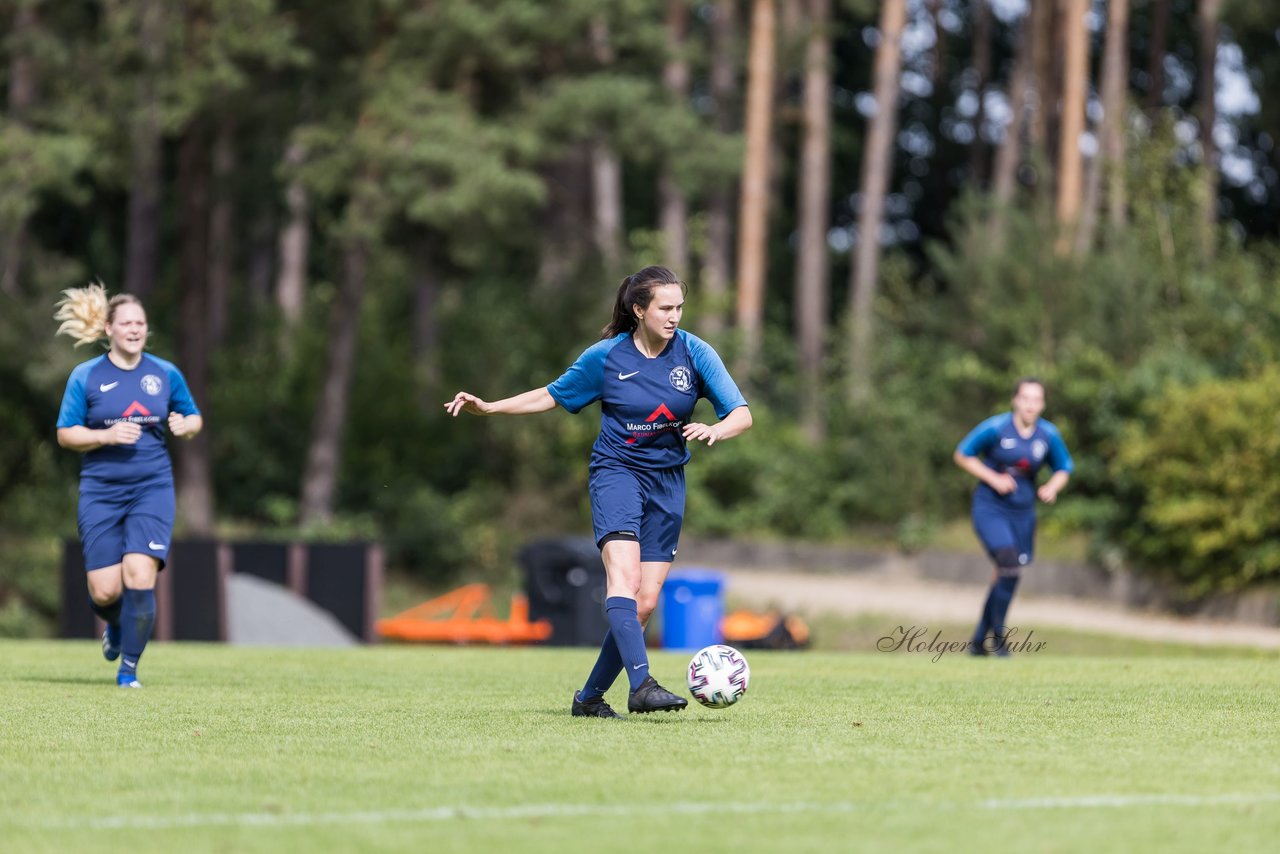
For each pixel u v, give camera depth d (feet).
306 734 67.62
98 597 94.99
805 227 380.78
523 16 313.94
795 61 368.07
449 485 378.94
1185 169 296.30
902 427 315.17
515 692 90.94
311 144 312.91
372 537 349.82
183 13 296.10
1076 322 291.58
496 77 334.44
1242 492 217.36
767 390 367.04
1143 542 237.25
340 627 252.83
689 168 331.77
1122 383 260.42
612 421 72.69
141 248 349.82
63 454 348.59
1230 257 286.66
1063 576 255.70
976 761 59.21
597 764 58.29
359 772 56.54
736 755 60.59
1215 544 217.97
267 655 133.59
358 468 371.15
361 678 103.30
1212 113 377.30
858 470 320.70
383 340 418.31
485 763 58.65
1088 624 226.58
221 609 218.18
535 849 43.24
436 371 399.44
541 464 371.76
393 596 340.80
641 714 75.41
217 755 61.05
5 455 336.08
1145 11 485.97
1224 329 268.00
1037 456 140.67
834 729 69.26
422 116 311.27
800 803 50.14
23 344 303.89
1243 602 220.64
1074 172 343.67
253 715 75.82
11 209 285.43
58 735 67.46
